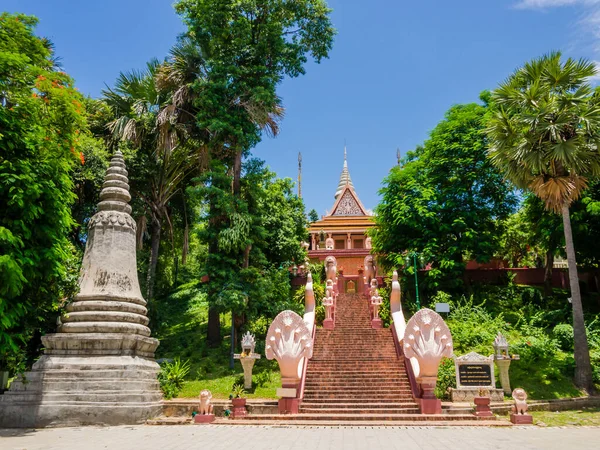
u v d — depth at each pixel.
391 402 13.47
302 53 21.55
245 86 19.56
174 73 21.23
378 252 26.62
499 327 19.61
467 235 22.44
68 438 8.99
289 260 26.20
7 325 9.27
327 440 8.70
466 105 25.50
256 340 19.58
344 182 49.66
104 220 14.79
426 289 24.34
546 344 16.73
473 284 25.47
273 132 21.50
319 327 20.62
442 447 7.66
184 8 21.14
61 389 11.88
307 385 14.71
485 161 23.39
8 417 11.29
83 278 14.21
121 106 22.80
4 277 8.98
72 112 10.77
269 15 21.12
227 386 15.52
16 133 9.88
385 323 20.70
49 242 10.56
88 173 20.06
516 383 15.14
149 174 22.52
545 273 25.53
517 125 17.30
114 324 13.16
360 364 16.14
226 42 20.70
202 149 21.83
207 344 19.92
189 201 23.53
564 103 16.28
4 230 8.90
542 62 17.19
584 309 22.34
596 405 14.52
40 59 10.97
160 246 28.89
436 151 24.67
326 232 39.88
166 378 15.20
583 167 16.22
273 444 8.18
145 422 11.87
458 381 14.46
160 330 22.95
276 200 26.41
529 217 23.84
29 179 9.61
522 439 8.63
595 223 21.19
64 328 13.12
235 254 19.61
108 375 12.25
